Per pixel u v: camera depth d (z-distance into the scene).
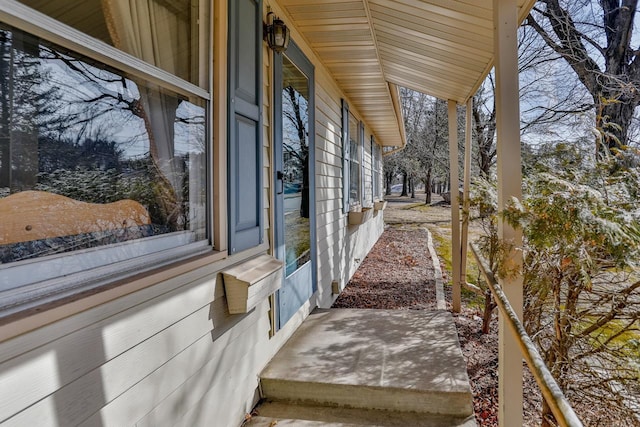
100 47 1.13
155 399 1.29
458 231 4.34
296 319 2.92
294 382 2.13
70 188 1.07
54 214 1.02
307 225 3.37
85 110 1.11
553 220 1.88
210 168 1.67
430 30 2.83
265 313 2.30
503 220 1.78
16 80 0.94
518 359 1.73
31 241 0.96
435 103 16.66
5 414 0.82
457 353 2.44
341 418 2.00
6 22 0.90
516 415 1.75
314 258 3.51
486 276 2.03
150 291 1.27
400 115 7.20
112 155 1.20
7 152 0.92
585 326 2.48
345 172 5.23
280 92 2.62
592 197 1.93
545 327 2.59
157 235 1.38
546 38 8.21
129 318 1.18
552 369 2.39
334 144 4.59
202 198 1.64
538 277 2.38
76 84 1.08
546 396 1.05
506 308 1.59
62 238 1.03
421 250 8.45
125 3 1.24
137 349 1.21
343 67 4.12
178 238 1.49
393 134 9.98
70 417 0.97
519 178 1.77
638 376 2.02
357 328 2.90
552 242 1.90
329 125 4.29
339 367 2.26
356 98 5.68
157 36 1.38
